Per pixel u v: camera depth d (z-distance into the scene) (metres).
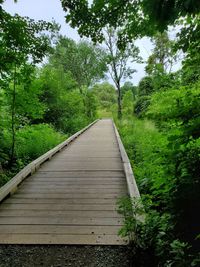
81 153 10.19
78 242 3.21
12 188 5.13
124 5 4.95
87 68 42.00
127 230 2.87
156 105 5.54
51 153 9.18
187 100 2.96
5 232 3.49
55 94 19.66
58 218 3.94
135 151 10.80
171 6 2.92
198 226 3.12
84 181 6.10
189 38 3.89
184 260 2.24
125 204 3.19
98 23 5.24
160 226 2.75
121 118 31.72
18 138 9.67
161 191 3.68
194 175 3.23
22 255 2.96
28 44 6.40
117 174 6.73
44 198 4.88
